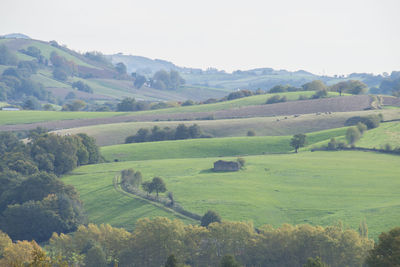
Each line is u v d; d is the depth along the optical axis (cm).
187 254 9906
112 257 10175
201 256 9850
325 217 11650
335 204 12875
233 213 12375
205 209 12838
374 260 7156
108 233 10669
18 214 13125
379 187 14488
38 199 14325
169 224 10181
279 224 11444
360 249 8881
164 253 9919
